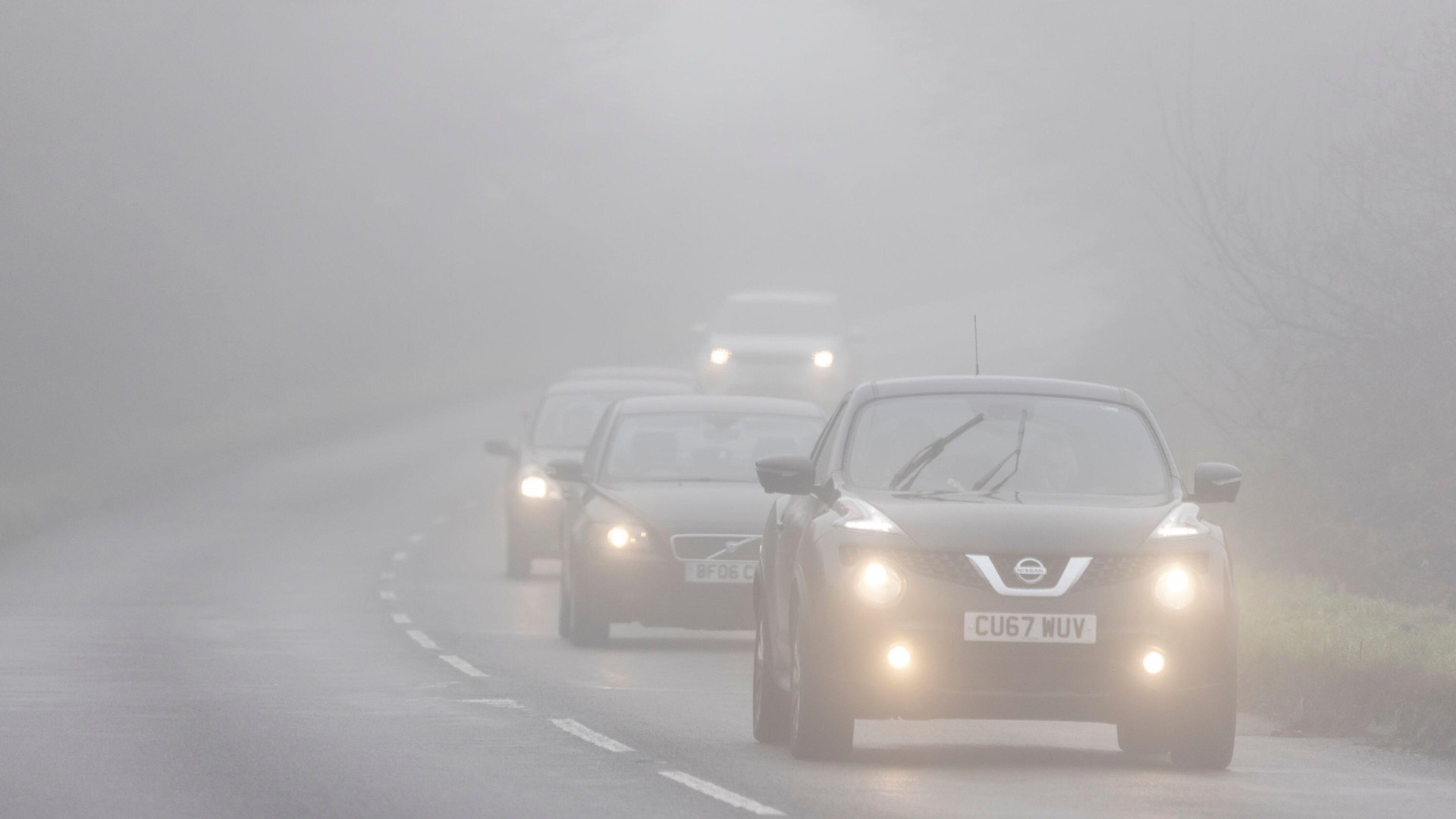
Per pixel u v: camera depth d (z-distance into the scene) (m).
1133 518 36.91
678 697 48.88
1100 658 35.78
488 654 59.00
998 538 36.09
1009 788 35.12
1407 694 42.56
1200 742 36.84
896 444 39.50
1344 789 35.44
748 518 60.16
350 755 38.69
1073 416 40.09
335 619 69.81
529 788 34.81
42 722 43.56
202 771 36.72
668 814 32.19
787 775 36.31
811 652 36.56
